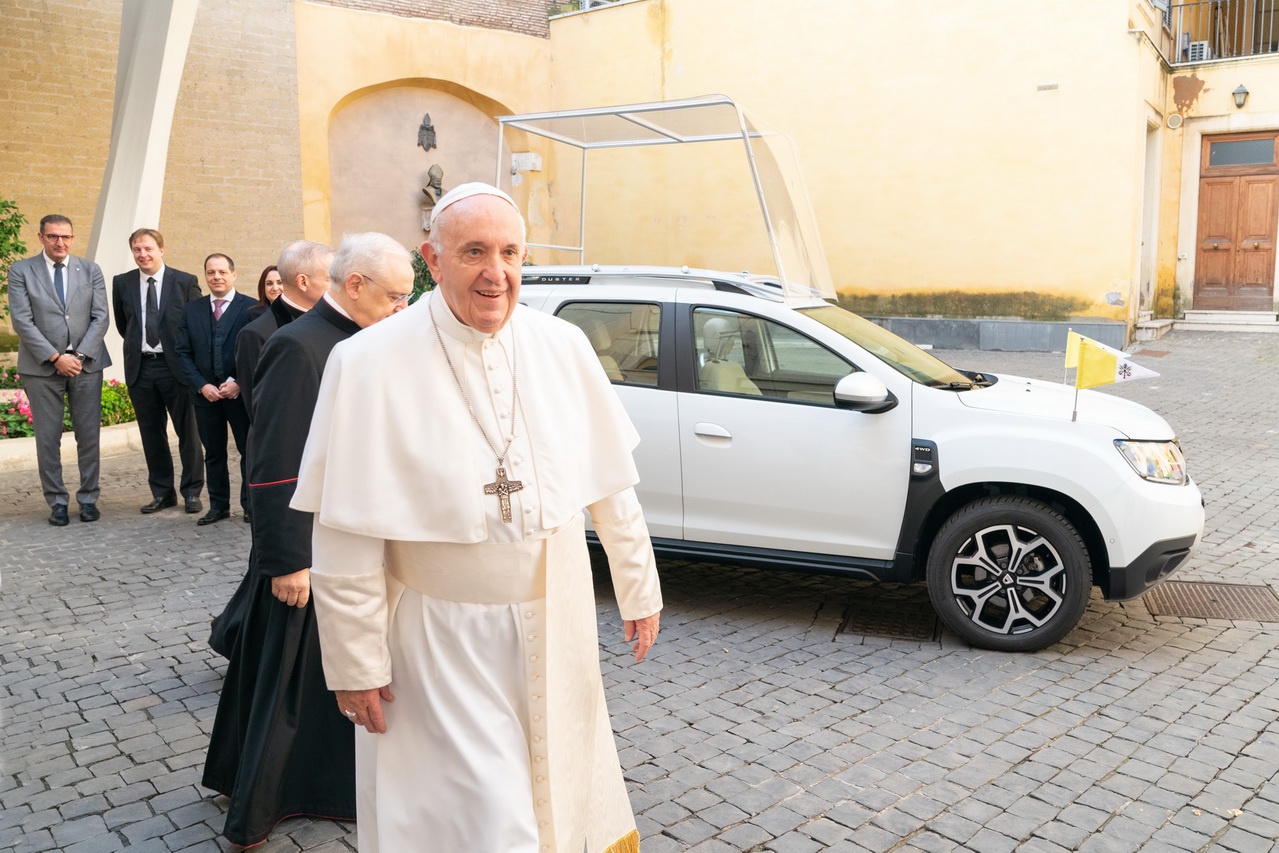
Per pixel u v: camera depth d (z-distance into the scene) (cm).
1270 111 1596
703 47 1850
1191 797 340
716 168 1862
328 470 212
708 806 336
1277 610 525
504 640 221
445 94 1923
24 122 1404
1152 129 1631
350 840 317
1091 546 470
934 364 538
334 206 1791
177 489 835
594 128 732
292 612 304
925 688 433
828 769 361
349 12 1742
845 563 492
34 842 317
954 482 471
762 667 458
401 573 223
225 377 696
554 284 569
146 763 371
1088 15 1493
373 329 221
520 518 220
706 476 509
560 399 233
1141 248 1625
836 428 487
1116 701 418
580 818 235
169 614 533
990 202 1609
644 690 433
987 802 338
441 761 217
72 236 721
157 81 1060
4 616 530
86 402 725
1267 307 1648
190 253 1583
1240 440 945
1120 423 469
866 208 1722
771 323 511
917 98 1652
